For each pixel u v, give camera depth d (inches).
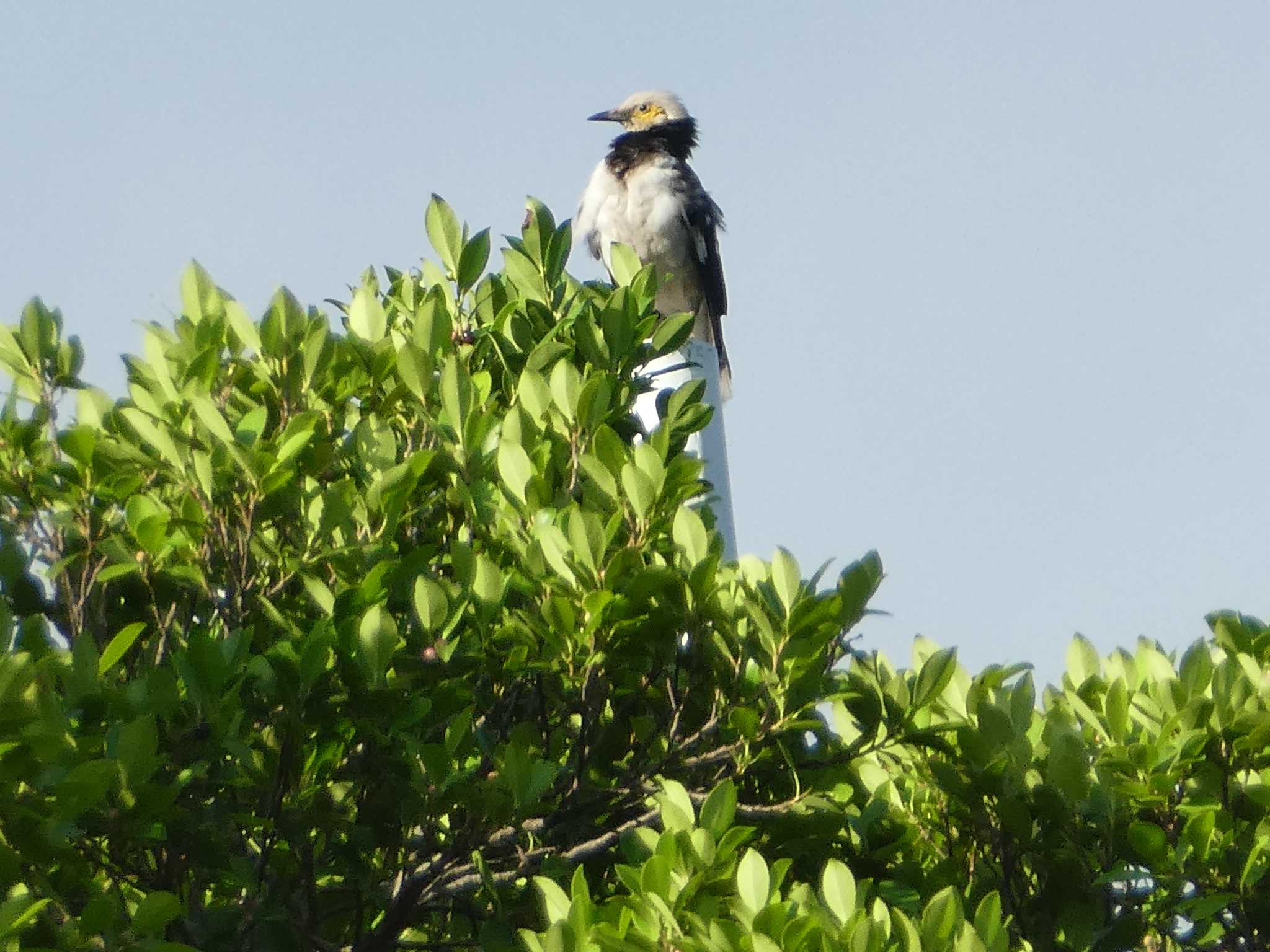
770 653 364.5
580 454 402.9
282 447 364.8
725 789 337.1
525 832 378.0
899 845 396.5
